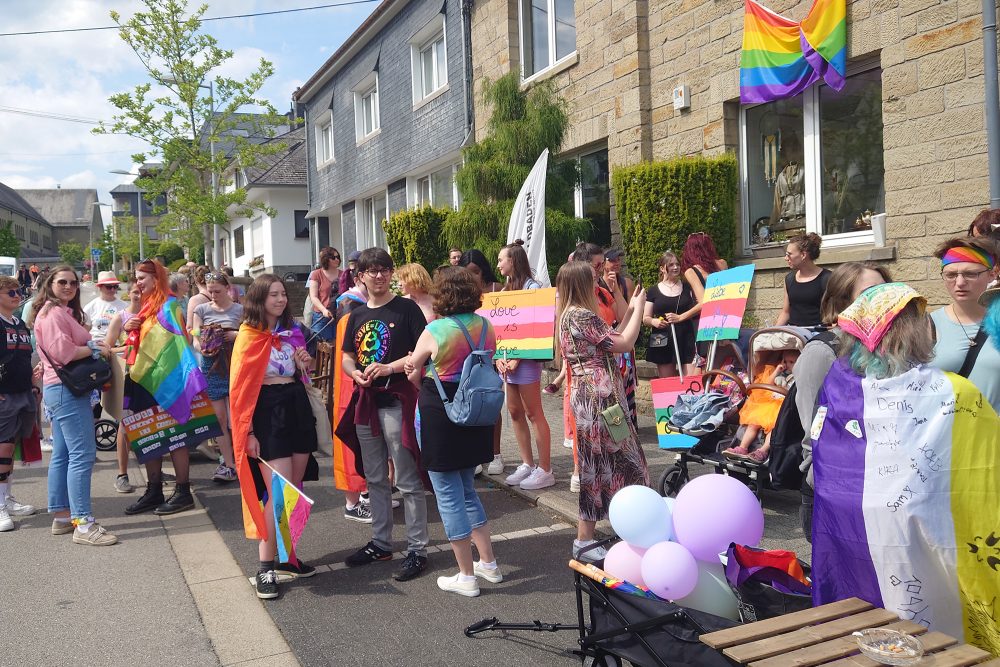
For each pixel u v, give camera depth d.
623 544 3.44
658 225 8.98
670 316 7.06
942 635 2.40
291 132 35.75
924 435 2.55
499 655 3.77
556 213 10.39
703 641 2.46
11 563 5.23
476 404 4.31
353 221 22.45
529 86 12.41
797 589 3.15
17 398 6.08
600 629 3.22
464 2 14.38
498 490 6.70
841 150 8.08
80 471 5.62
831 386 2.79
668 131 10.01
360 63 20.22
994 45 6.23
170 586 4.78
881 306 2.65
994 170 6.25
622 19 10.45
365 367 4.87
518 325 6.27
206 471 7.91
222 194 23.53
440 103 15.83
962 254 3.48
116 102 21.66
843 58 7.63
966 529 2.52
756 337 5.25
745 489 3.46
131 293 6.57
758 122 9.04
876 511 2.59
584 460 4.59
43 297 5.69
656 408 5.86
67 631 4.14
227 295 7.57
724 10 9.02
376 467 5.04
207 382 7.04
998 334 3.32
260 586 4.54
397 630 4.08
